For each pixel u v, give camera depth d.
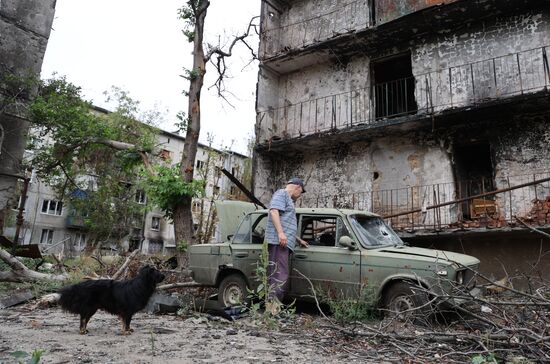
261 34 15.48
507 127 10.98
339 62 14.52
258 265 5.83
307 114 14.83
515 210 10.44
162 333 4.43
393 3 13.55
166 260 11.37
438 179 11.77
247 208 8.33
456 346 3.90
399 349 3.79
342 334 4.44
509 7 11.28
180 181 11.57
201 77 13.09
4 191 10.84
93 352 3.41
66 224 35.34
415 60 12.83
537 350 3.41
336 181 13.68
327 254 6.12
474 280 5.59
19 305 6.40
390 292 5.54
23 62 11.54
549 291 5.13
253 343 4.07
